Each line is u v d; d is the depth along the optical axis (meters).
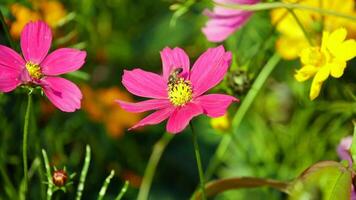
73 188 0.75
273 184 0.52
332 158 0.75
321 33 0.65
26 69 0.47
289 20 0.66
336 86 0.70
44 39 0.49
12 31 0.67
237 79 0.62
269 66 0.69
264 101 0.76
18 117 0.73
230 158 0.80
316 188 0.48
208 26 0.62
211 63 0.49
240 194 0.77
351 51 0.52
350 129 0.73
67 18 0.71
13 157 0.69
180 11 0.68
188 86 0.48
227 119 0.67
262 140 0.77
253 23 0.77
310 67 0.53
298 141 0.76
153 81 0.50
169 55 0.51
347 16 0.56
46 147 0.76
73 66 0.48
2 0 0.69
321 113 0.76
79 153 0.80
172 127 0.46
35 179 0.72
